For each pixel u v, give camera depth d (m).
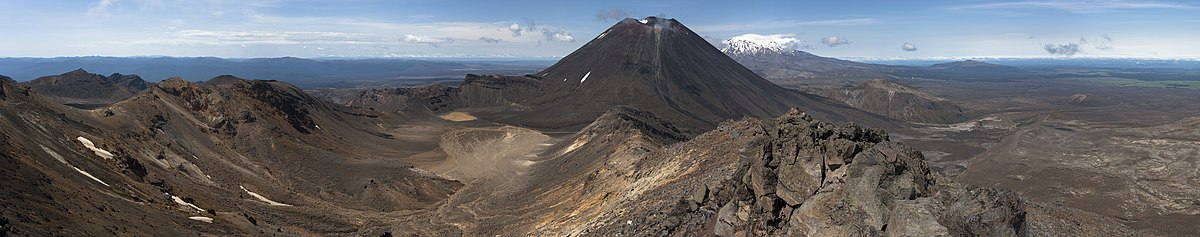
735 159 56.03
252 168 110.38
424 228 81.44
